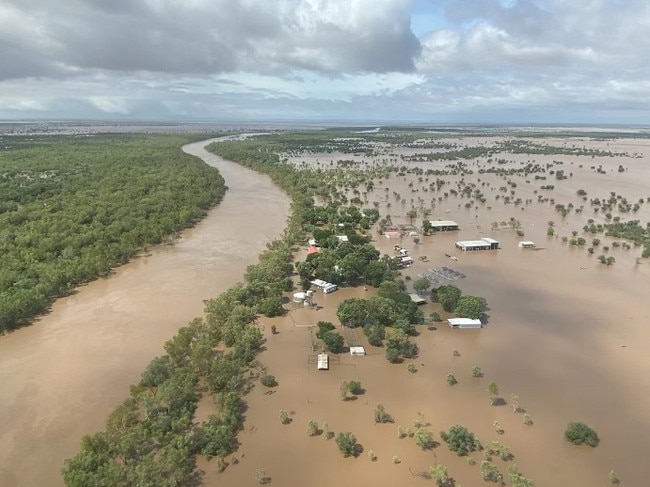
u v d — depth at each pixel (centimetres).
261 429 7206
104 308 11006
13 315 9962
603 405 7831
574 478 6356
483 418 7500
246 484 6219
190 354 8731
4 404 7656
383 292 11412
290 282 12206
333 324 10338
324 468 6481
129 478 5903
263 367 8756
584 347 9588
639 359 9169
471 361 9069
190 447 6656
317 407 7712
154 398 7325
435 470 6153
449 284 12650
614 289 12488
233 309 10388
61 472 6194
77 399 7819
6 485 6125
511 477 6075
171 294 11775
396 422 7381
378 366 8875
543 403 7869
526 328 10338
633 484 6272
